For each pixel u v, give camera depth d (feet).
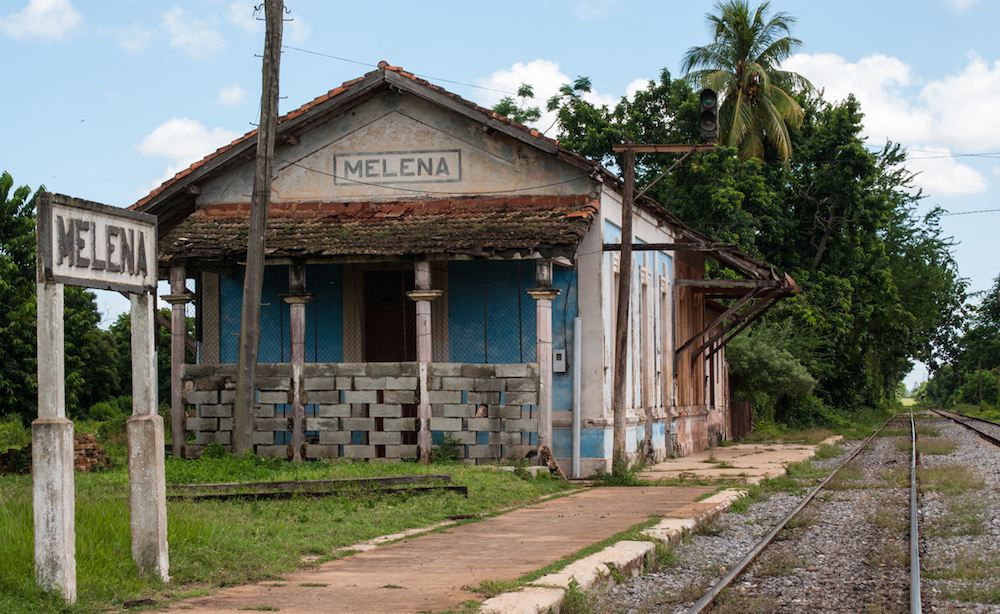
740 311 122.01
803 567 29.37
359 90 59.57
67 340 63.87
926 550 31.91
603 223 58.29
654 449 71.20
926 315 177.06
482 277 58.85
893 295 148.87
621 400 56.08
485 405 52.80
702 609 22.44
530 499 44.37
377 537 31.99
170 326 57.06
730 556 31.53
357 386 53.57
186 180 60.59
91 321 65.62
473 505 39.93
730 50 135.13
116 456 58.54
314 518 34.63
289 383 54.24
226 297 61.05
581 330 57.36
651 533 31.86
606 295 59.47
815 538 35.24
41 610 19.42
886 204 138.82
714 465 68.74
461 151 59.67
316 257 53.47
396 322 60.59
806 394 124.47
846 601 24.44
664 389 77.66
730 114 132.57
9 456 48.57
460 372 52.85
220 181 61.87
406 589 22.62
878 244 143.02
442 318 59.16
